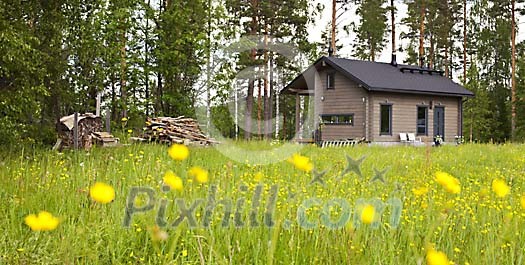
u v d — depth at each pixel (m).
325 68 24.86
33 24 11.65
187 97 22.33
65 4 11.91
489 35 45.28
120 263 3.13
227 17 23.83
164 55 22.08
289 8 29.50
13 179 5.41
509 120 41.97
